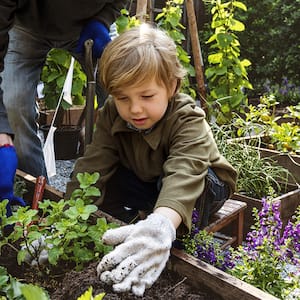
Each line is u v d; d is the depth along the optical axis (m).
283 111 5.39
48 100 4.08
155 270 1.35
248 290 1.30
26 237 1.53
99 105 2.69
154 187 1.99
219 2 4.07
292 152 3.29
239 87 4.06
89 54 2.00
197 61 3.82
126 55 1.62
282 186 3.13
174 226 1.46
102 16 2.27
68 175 3.77
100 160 1.90
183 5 6.47
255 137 3.40
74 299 1.36
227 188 1.94
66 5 2.16
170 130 1.75
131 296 1.32
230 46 4.01
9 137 1.81
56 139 4.09
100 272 1.34
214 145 1.81
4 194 1.73
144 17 3.74
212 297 1.39
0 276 1.36
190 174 1.58
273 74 6.77
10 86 2.48
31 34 2.45
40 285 1.56
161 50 1.64
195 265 1.42
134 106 1.65
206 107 3.78
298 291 1.62
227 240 2.48
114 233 1.37
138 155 1.86
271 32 6.58
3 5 1.88
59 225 1.45
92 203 1.86
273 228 1.75
